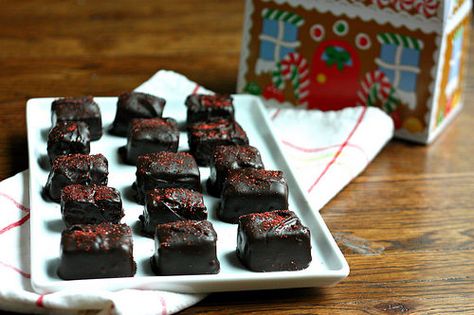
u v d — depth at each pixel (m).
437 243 0.57
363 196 0.61
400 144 0.67
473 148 0.67
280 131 0.65
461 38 0.68
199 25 0.82
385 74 0.66
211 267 0.50
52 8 0.83
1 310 0.48
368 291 0.52
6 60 0.74
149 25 0.82
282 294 0.51
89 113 0.61
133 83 0.72
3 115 0.66
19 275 0.50
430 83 0.65
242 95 0.67
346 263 0.50
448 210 0.60
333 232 0.57
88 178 0.55
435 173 0.64
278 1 0.67
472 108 0.73
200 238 0.49
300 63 0.68
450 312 0.51
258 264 0.50
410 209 0.60
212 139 0.59
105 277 0.49
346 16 0.66
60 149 0.57
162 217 0.52
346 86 0.68
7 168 0.60
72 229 0.49
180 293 0.49
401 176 0.63
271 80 0.69
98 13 0.83
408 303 0.51
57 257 0.50
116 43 0.78
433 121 0.66
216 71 0.75
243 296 0.51
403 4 0.64
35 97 0.69
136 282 0.48
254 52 0.69
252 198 0.54
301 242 0.50
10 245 0.52
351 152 0.62
